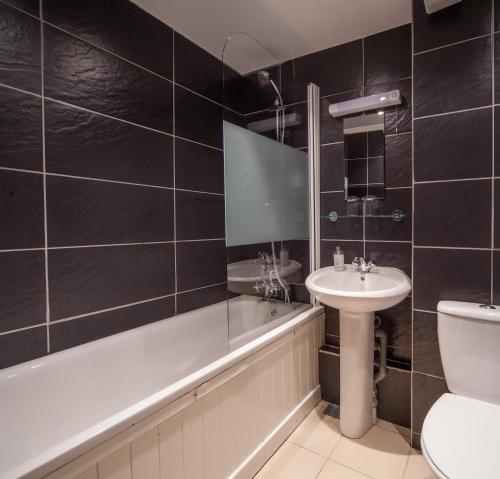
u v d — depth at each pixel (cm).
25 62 121
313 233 200
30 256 125
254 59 161
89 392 137
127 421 84
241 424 128
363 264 174
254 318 163
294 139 187
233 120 147
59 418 126
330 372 192
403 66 174
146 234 170
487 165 130
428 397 146
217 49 206
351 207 191
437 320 139
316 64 199
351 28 177
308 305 201
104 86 148
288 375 163
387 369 172
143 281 169
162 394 96
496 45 127
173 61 182
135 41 161
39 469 67
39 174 126
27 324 124
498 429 100
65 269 136
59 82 131
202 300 206
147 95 168
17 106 119
